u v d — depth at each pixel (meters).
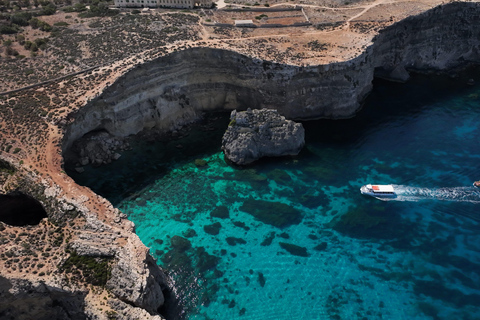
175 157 85.88
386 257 65.62
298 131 85.50
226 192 77.88
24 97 79.75
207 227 70.75
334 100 96.44
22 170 65.56
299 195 77.00
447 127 94.19
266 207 74.62
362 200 75.62
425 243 67.62
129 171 81.69
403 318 57.12
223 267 64.19
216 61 94.25
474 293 60.00
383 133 92.81
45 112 75.81
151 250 66.25
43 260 52.91
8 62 91.69
